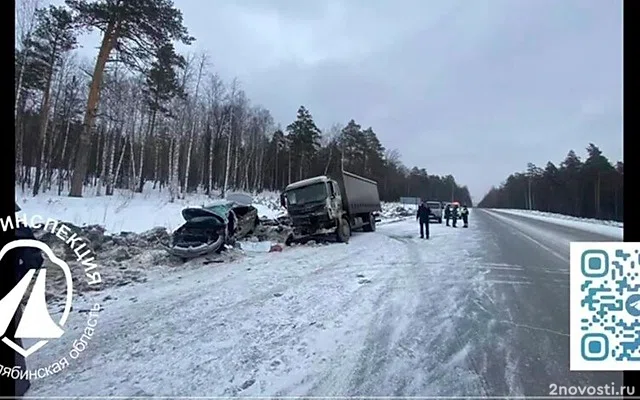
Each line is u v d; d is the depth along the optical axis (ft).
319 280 26.43
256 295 22.76
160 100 97.09
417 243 48.08
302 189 48.39
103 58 65.87
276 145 190.29
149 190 109.81
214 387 11.94
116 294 24.04
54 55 88.63
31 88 90.22
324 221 47.26
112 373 13.05
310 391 11.57
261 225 54.70
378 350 14.46
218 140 143.02
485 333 16.10
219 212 40.24
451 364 13.20
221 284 26.05
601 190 178.70
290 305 20.52
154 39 68.33
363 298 21.65
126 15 64.03
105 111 108.17
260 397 11.29
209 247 35.35
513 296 21.94
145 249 37.70
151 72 79.25
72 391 11.85
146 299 22.71
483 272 28.91
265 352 14.48
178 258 35.04
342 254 38.60
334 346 14.90
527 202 300.81
